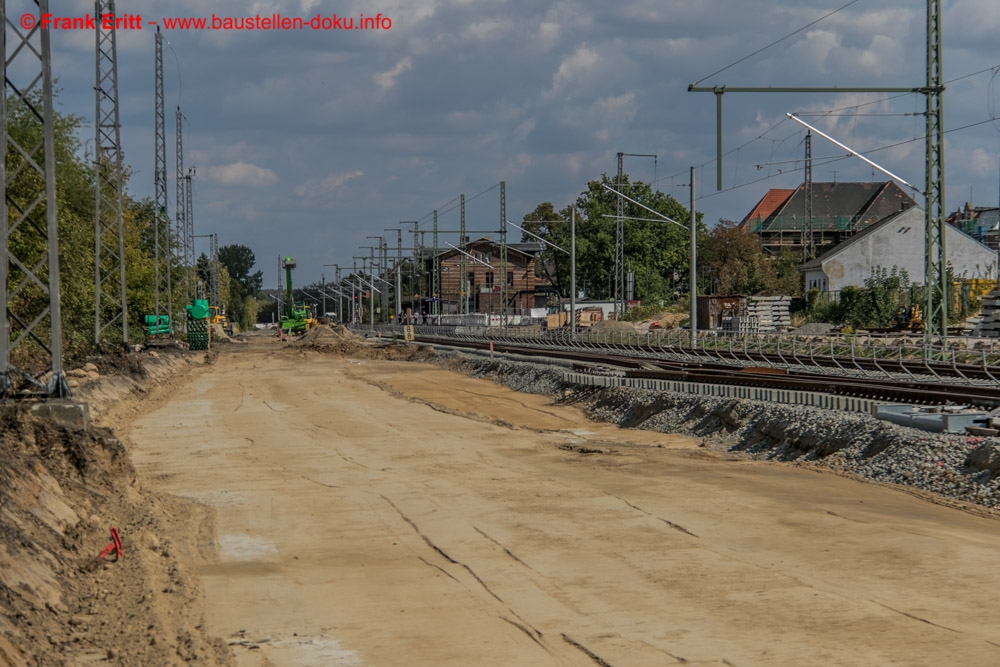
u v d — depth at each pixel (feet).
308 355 264.11
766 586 43.68
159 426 110.01
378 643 37.83
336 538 56.08
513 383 160.45
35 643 33.22
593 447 88.33
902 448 69.77
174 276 303.48
